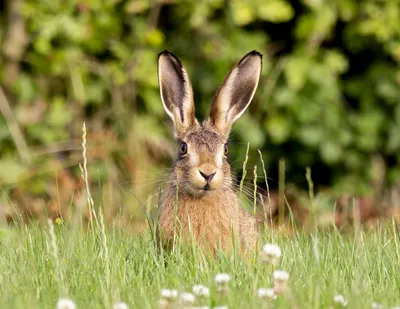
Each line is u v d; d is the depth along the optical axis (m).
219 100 8.98
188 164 8.18
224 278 5.87
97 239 7.62
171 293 5.75
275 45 14.70
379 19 13.91
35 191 13.12
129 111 14.14
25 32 14.09
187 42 14.45
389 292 6.29
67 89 14.21
